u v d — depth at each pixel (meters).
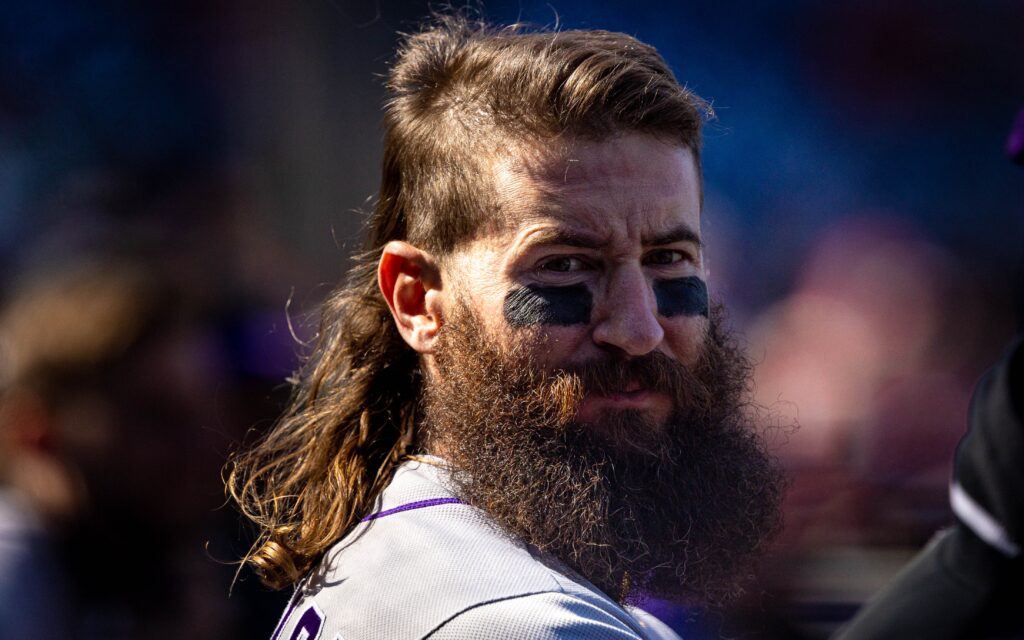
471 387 6.06
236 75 22.19
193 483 8.73
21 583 7.66
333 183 21.67
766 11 28.31
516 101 6.04
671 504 6.05
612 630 5.24
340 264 20.88
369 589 5.63
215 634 8.93
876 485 12.37
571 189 5.94
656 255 6.19
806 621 10.62
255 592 9.67
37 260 9.30
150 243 9.07
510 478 5.87
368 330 6.89
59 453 8.17
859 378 17.34
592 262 6.02
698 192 6.43
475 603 5.23
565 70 6.02
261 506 7.11
